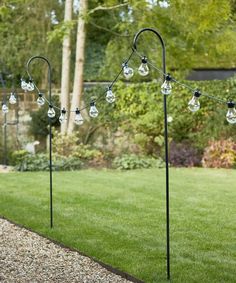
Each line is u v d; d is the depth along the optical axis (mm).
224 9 9945
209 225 5871
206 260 4477
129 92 13742
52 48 16453
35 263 4402
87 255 4617
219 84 13078
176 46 11914
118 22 13422
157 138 12680
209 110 13188
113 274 4129
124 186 8781
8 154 12539
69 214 6426
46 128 14234
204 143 12742
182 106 13203
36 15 16125
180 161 12227
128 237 5266
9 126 13422
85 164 12055
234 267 4289
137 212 6570
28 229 5684
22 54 16391
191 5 10281
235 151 11906
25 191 8219
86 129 13812
